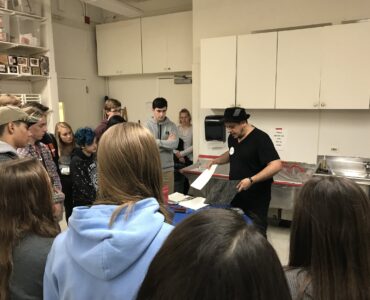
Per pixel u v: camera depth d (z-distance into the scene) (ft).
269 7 11.78
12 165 3.72
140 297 1.49
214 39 12.01
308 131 11.88
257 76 11.49
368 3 10.35
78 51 16.58
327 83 10.48
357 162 10.79
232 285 1.27
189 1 15.42
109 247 2.36
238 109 7.88
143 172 2.99
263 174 7.30
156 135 10.89
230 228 1.41
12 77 13.01
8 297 3.44
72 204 8.69
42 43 13.29
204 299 1.28
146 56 15.96
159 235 2.57
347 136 11.34
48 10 13.16
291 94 11.05
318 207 2.70
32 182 3.66
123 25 16.30
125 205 2.73
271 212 12.55
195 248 1.36
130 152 2.92
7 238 3.47
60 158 10.14
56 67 15.49
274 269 1.36
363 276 2.60
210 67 12.23
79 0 15.98
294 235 2.93
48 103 13.70
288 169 12.03
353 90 10.17
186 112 14.80
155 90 17.12
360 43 9.88
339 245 2.61
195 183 7.96
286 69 11.00
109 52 16.92
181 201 7.68
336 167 10.88
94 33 17.48
